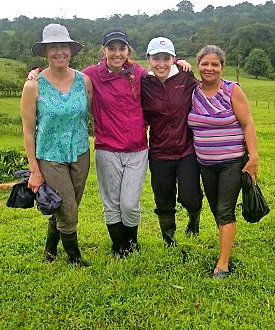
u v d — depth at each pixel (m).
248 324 2.52
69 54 2.99
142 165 3.28
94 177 6.55
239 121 3.01
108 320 2.61
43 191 2.99
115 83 3.13
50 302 2.78
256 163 2.98
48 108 2.96
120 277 3.02
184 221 4.43
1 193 6.09
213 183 3.17
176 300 2.79
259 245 3.65
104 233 4.03
